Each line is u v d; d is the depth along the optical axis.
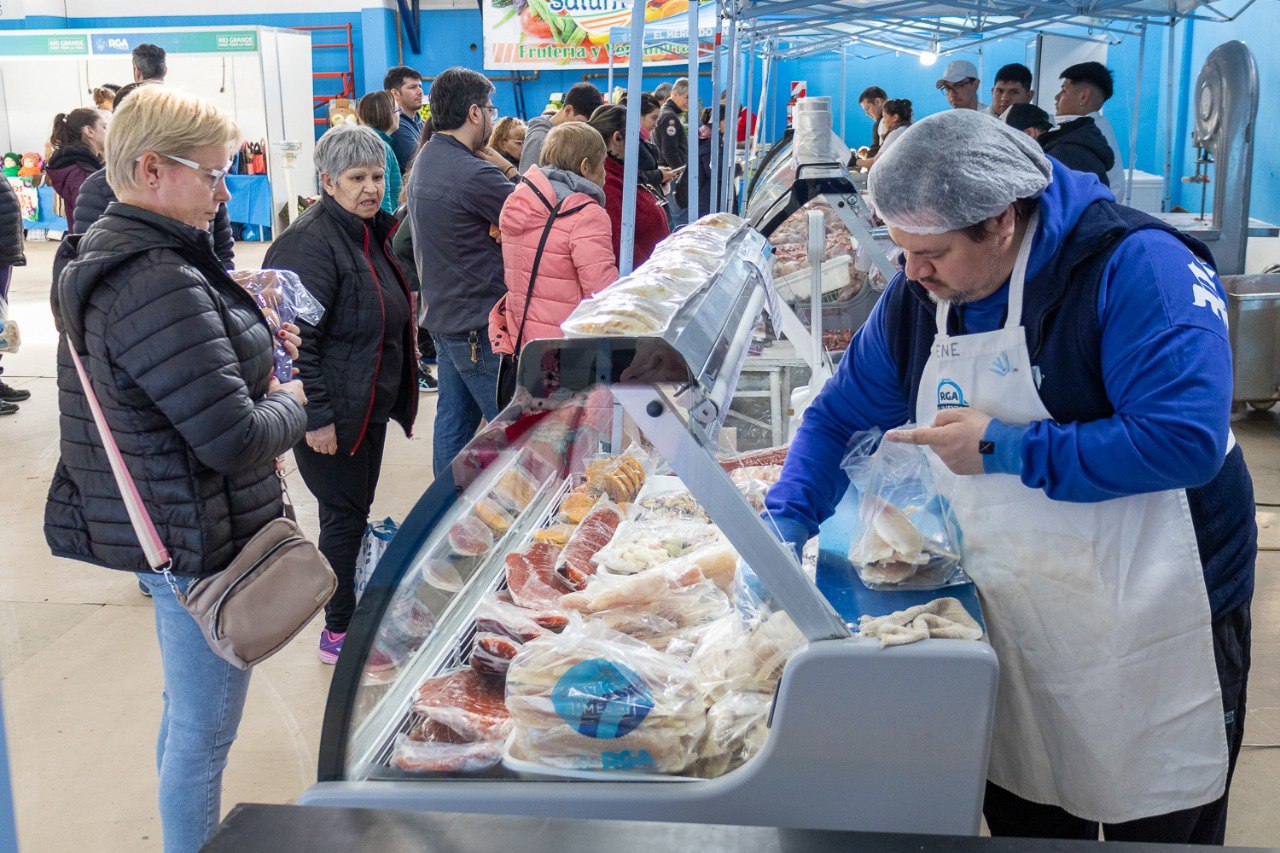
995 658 1.17
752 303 1.76
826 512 1.66
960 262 1.32
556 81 15.52
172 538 1.75
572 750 1.28
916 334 1.53
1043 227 1.32
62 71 13.48
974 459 1.34
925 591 1.45
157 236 1.72
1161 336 1.25
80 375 1.73
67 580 3.67
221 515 1.78
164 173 1.72
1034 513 1.41
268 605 1.77
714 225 2.27
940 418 1.38
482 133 3.56
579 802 1.23
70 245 1.89
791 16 5.40
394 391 3.00
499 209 3.48
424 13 15.70
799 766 1.22
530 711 1.29
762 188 3.81
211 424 1.69
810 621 1.21
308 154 14.05
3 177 4.89
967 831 1.23
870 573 1.47
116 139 1.70
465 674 1.44
